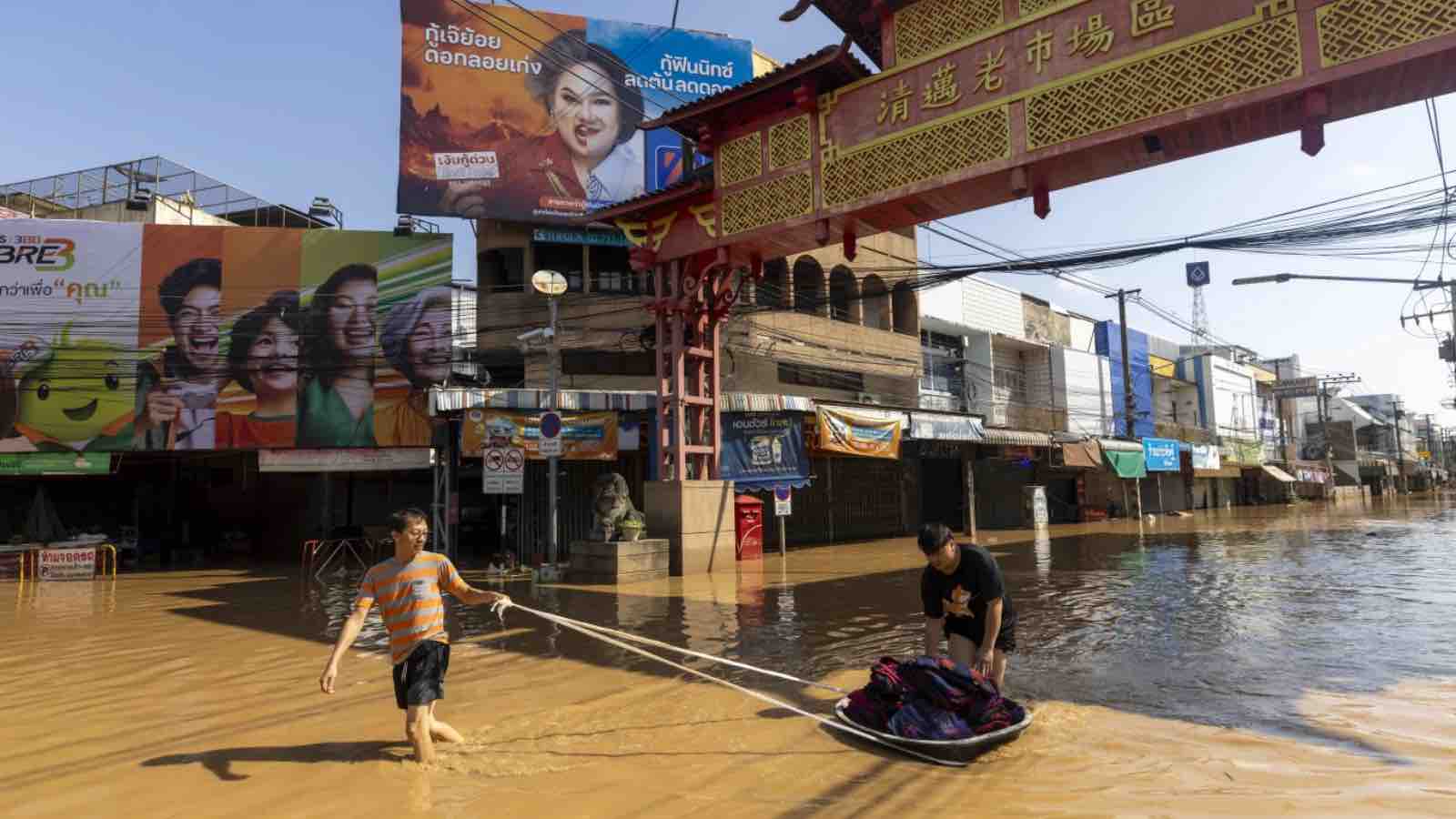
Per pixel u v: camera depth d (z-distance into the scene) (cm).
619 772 420
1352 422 6512
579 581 1293
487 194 2012
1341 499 5994
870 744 458
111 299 1827
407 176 1973
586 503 1786
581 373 2011
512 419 1645
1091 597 1056
